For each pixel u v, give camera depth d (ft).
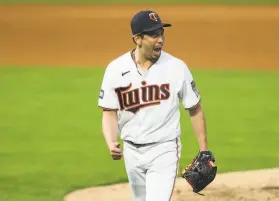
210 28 310.65
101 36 298.97
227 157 122.01
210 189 97.86
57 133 142.00
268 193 96.17
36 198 99.66
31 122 151.64
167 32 301.84
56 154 126.21
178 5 403.54
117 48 271.28
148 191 63.57
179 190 97.09
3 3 420.36
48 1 433.07
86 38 294.66
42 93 184.14
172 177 64.08
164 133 64.03
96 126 147.64
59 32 310.86
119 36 298.35
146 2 421.18
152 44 61.87
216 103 168.96
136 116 64.18
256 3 404.98
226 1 418.31
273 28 307.37
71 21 341.62
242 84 194.08
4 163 120.26
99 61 242.78
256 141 133.69
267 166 115.55
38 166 118.21
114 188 103.71
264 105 166.50
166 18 345.10
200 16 350.64
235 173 107.04
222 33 297.94
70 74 214.07
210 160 64.95
